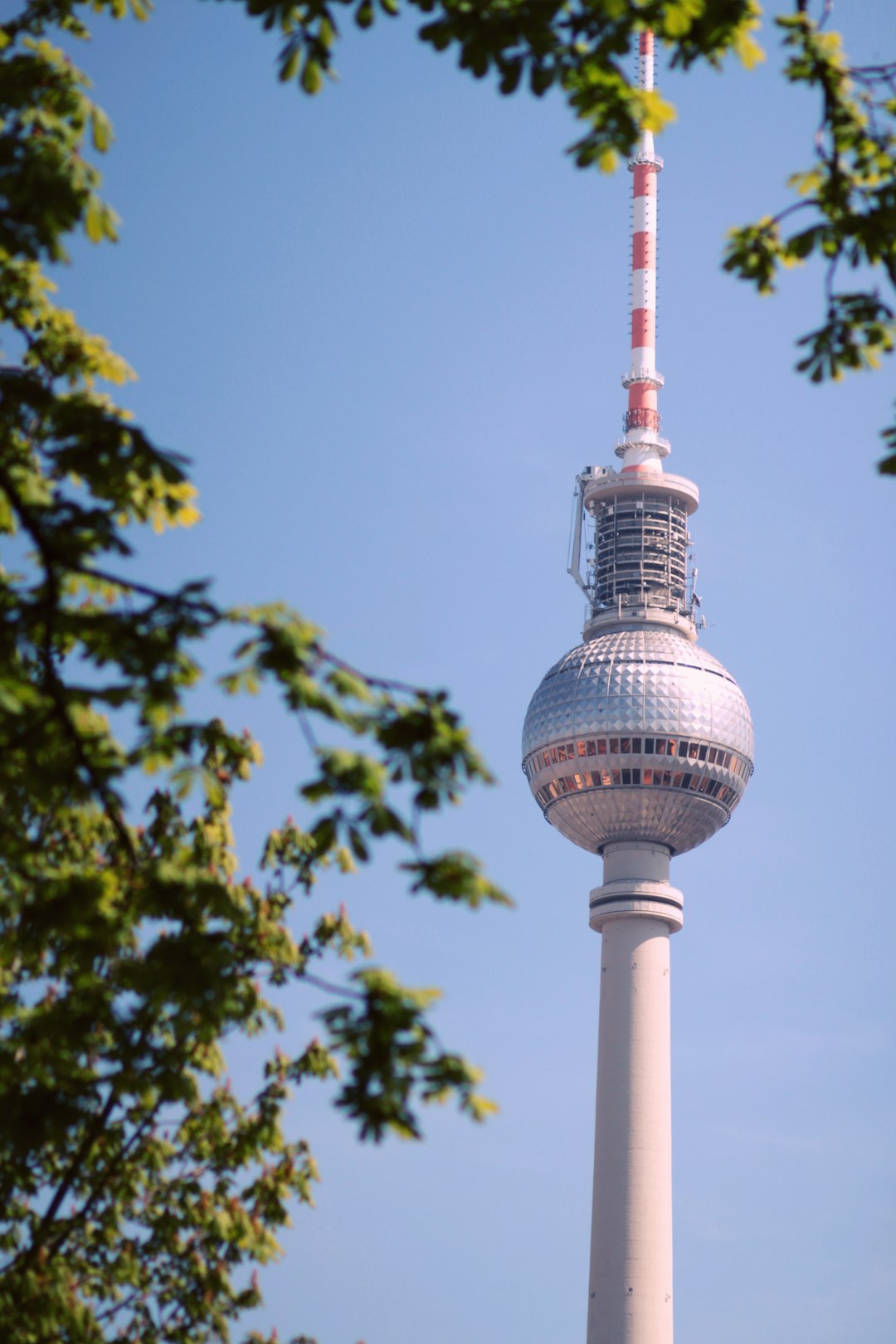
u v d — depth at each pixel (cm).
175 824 6181
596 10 4206
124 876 5034
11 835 4591
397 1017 3750
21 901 4972
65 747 4103
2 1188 5275
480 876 3856
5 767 4106
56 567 3919
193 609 3847
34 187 3972
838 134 4709
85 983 4878
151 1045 5131
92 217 4100
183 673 3912
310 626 3912
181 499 4912
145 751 3984
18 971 5678
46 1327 5175
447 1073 3762
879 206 4641
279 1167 6353
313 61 4119
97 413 4144
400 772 3834
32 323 5450
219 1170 6303
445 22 4228
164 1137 6250
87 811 5572
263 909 6116
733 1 4419
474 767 3878
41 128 4450
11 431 4591
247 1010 5694
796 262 4769
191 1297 6069
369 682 3909
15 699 3688
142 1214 6175
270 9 4062
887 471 4781
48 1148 5662
